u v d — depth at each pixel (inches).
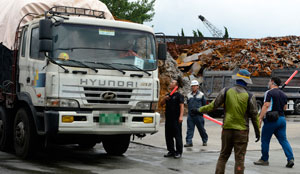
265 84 949.2
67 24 328.2
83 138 368.8
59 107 316.8
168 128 379.6
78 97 319.6
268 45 1473.9
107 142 395.5
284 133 349.7
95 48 331.3
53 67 316.5
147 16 1545.3
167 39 1749.5
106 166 327.0
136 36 348.5
